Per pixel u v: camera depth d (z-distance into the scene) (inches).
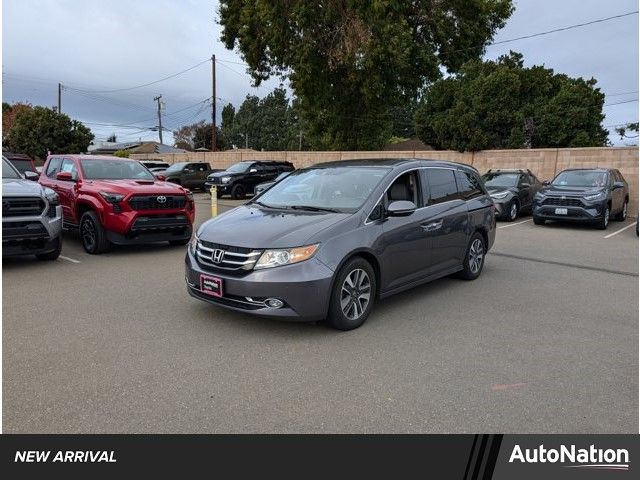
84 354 167.3
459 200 264.7
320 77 861.2
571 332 196.7
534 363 165.9
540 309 227.0
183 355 167.5
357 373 155.9
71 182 366.9
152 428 124.8
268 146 3073.3
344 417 130.6
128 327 193.5
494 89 1091.3
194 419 128.6
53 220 299.4
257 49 934.4
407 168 234.8
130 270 292.2
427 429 126.1
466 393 144.1
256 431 124.3
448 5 900.0
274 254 178.7
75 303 224.5
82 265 305.4
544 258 353.4
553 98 1102.4
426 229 232.2
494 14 958.4
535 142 1120.8
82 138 1508.4
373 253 200.8
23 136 1439.5
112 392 141.3
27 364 159.0
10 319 201.9
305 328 194.4
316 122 1093.1
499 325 203.8
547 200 530.3
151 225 336.8
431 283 274.5
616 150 693.3
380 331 193.8
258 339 182.4
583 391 146.5
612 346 182.4
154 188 343.3
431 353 172.7
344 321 190.5
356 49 793.6
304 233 185.5
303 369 158.1
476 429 126.4
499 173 633.0
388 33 764.0
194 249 202.2
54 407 133.0
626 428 127.7
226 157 1243.2
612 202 535.8
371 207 207.6
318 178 239.8
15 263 309.1
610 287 269.4
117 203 326.6
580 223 566.6
